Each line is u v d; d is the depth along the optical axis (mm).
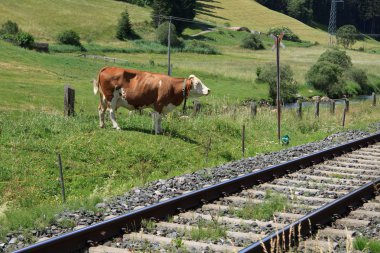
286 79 54438
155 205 9703
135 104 18703
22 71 47062
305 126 25344
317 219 9336
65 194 13539
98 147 16516
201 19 147250
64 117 19375
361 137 21109
